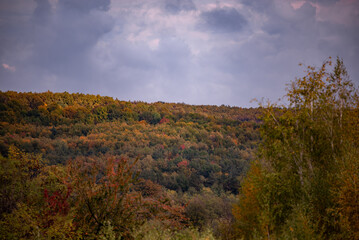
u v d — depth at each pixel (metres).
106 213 6.68
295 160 7.84
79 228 6.20
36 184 6.55
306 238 6.13
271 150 8.20
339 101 7.87
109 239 6.21
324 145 7.76
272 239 6.97
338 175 6.54
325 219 6.62
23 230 5.61
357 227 5.95
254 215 8.16
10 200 6.14
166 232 6.81
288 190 7.56
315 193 7.20
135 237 6.44
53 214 6.03
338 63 8.11
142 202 7.23
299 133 8.18
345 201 6.10
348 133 7.39
